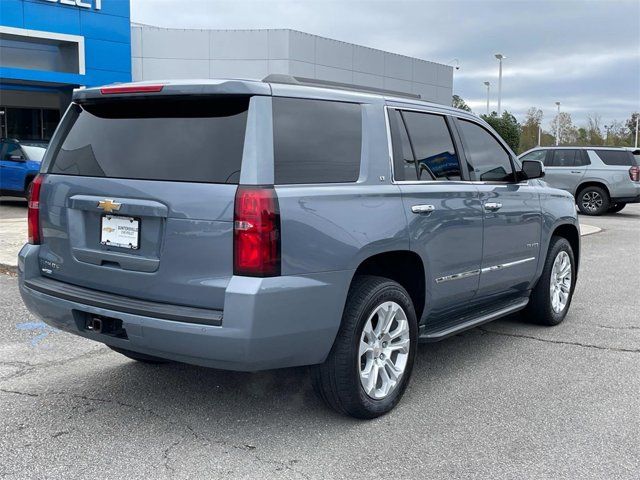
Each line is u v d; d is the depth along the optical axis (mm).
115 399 4332
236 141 3441
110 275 3750
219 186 3387
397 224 4031
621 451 3674
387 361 4125
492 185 5168
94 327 3756
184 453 3586
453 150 4855
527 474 3396
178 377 4754
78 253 3900
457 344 5734
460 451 3652
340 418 4078
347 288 3709
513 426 3994
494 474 3395
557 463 3523
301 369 4930
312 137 3709
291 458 3545
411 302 4250
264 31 26234
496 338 5926
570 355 5438
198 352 3404
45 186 4137
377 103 4230
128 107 3867
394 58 31453
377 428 3945
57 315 3938
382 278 4066
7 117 27781
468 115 5191
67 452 3576
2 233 10984
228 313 3301
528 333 6098
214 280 3391
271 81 3818
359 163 3957
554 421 4078
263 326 3324
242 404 4277
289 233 3406
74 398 4340
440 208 4434
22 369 4883
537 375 4930
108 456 3537
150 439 3752
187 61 26188
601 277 9039
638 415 4184
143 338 3537
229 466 3445
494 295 5398
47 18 20688
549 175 19266
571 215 6371
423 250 4270
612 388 4668
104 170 3820
